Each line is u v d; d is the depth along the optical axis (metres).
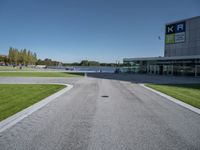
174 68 45.72
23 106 9.33
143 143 5.19
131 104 10.25
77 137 5.54
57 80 25.11
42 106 9.48
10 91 14.23
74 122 6.91
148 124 6.82
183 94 14.05
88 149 4.79
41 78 28.31
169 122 7.10
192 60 40.59
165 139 5.49
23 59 118.31
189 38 44.56
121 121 7.11
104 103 10.38
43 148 4.82
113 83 22.12
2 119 7.16
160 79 30.64
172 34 48.84
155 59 51.19
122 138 5.50
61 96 12.53
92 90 15.63
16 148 4.81
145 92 14.95
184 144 5.18
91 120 7.18
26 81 23.03
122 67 63.06
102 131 6.04
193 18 43.53
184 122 7.13
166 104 10.44
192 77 37.22
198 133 6.00
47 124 6.66
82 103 10.32
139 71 57.03
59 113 8.15
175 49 48.16
